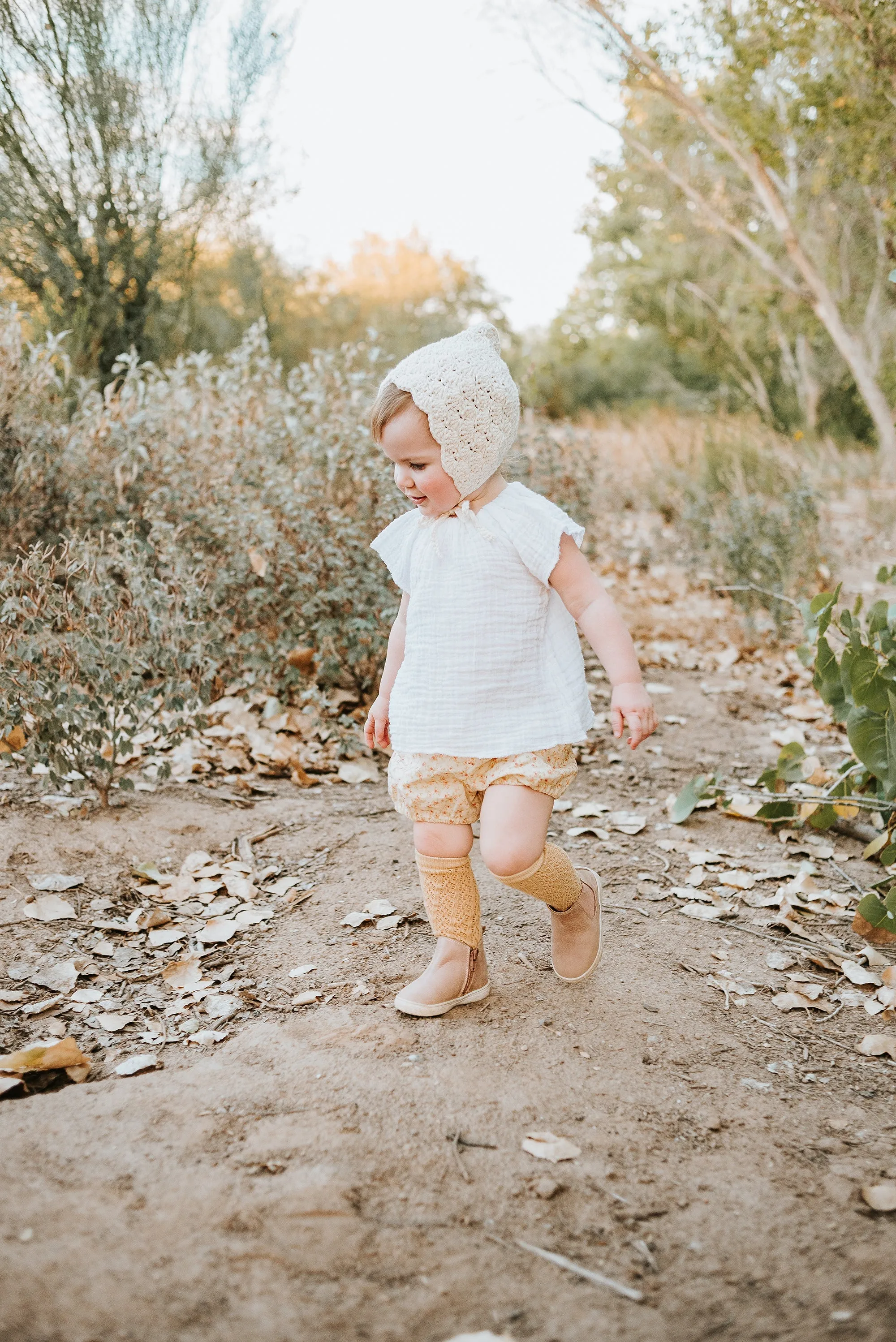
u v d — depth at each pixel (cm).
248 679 423
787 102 830
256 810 345
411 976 243
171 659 354
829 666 325
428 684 217
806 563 606
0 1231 151
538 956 253
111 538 419
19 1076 198
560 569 216
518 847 209
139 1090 194
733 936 271
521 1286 147
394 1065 202
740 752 423
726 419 1168
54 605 327
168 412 453
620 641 212
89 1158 171
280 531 421
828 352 1420
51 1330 133
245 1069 201
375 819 343
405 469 218
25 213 630
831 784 354
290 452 457
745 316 1487
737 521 609
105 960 252
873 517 906
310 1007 230
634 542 773
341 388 474
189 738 357
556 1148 177
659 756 416
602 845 331
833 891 303
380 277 2219
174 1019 227
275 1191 163
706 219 1126
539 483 570
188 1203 160
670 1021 225
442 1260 151
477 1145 178
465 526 219
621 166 1115
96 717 324
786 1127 190
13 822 310
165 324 721
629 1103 193
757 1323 140
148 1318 137
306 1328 137
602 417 1684
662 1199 167
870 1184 173
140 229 690
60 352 512
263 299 880
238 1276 146
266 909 280
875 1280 148
